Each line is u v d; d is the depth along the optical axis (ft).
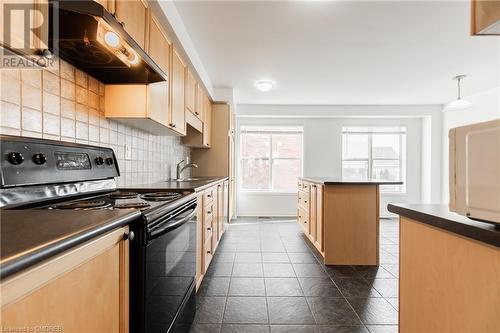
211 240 9.00
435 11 7.18
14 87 3.50
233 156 16.56
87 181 4.83
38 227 2.16
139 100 5.67
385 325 5.84
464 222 2.71
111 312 2.65
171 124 7.21
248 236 13.08
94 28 3.69
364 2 6.84
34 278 1.69
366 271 8.84
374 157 18.99
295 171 18.95
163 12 6.10
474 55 10.04
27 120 3.70
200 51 9.68
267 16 7.45
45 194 3.86
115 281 2.73
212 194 9.12
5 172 3.23
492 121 2.29
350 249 9.36
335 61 10.60
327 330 5.65
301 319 6.04
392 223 16.69
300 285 7.75
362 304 6.72
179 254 4.72
